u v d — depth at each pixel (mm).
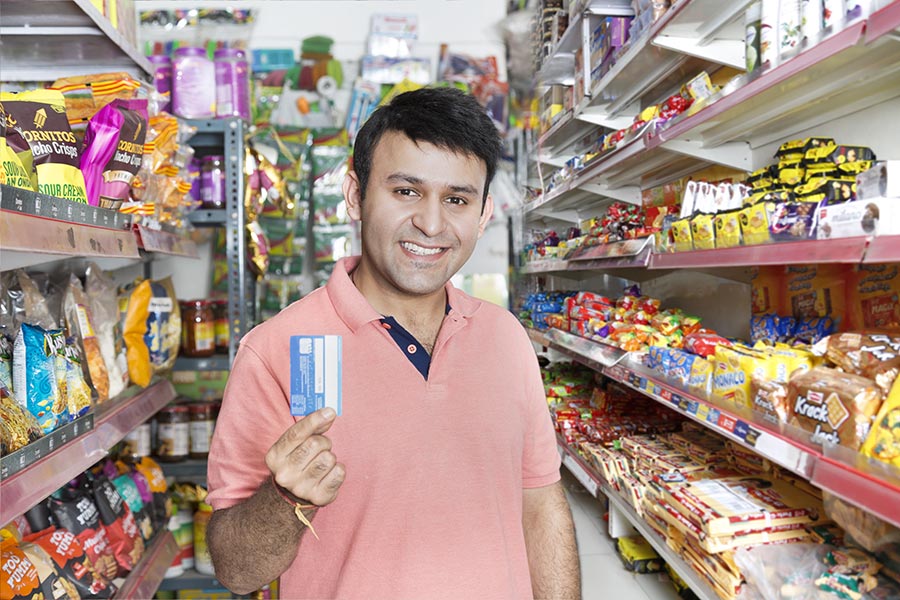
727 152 2262
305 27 4047
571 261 3035
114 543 2035
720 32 1979
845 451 1237
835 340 1514
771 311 2125
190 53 3018
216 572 1009
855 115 1854
